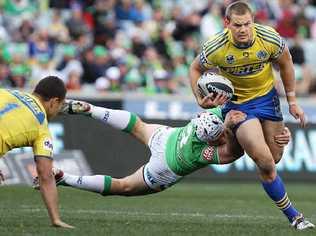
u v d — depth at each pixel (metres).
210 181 47.72
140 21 67.56
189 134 25.50
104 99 49.84
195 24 67.50
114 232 22.00
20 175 43.16
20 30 62.12
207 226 24.59
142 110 50.41
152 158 26.19
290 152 48.16
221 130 24.78
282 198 24.75
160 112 50.56
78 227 22.89
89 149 46.16
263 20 71.06
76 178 25.80
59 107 23.09
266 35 24.42
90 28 64.88
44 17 65.88
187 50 65.25
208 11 68.88
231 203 35.19
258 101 25.08
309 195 40.59
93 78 59.66
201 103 24.80
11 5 65.44
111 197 36.38
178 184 45.59
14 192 37.47
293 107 25.50
